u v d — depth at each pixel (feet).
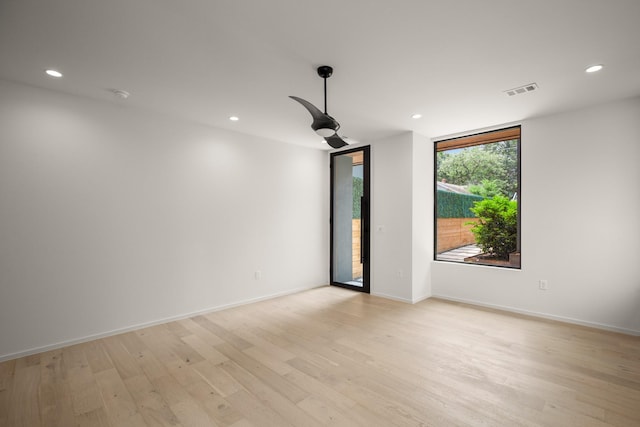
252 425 6.07
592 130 11.07
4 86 8.90
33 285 9.29
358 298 15.37
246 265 14.48
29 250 9.24
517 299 12.83
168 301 12.02
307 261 17.29
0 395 7.09
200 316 12.70
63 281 9.78
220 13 5.96
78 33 6.61
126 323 10.97
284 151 16.19
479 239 14.69
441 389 7.25
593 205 11.09
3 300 8.84
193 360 8.79
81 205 10.14
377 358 8.84
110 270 10.69
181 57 7.68
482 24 6.34
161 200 11.90
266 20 6.20
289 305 14.19
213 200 13.38
